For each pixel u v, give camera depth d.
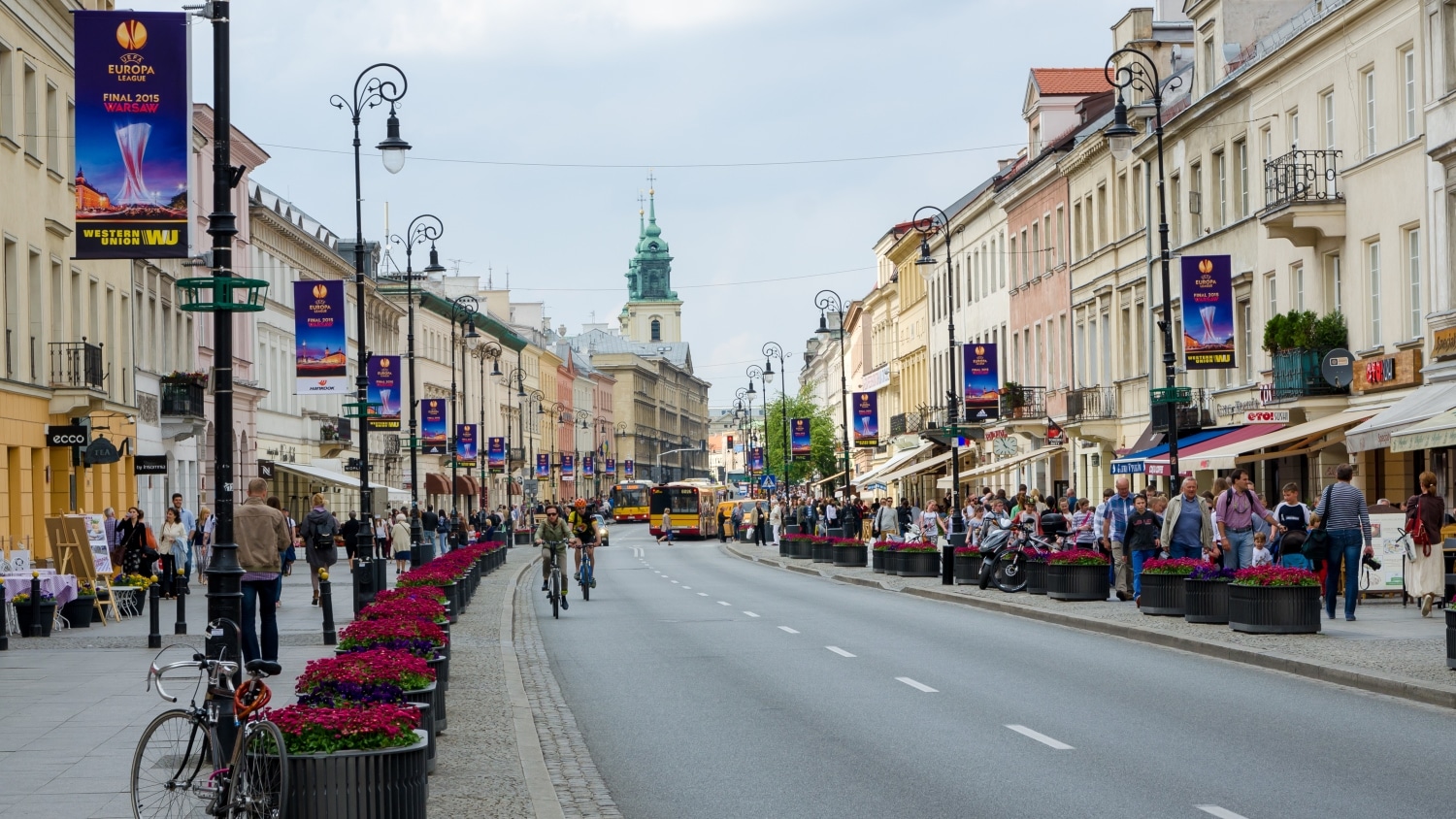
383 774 9.09
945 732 14.62
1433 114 33.06
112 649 23.53
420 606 16.59
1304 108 40.31
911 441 93.50
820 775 12.51
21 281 37.31
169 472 52.44
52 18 40.19
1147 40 55.81
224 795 9.48
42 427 38.66
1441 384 32.25
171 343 53.34
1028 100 70.62
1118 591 30.61
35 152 38.56
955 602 33.81
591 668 21.19
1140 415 53.34
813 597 36.66
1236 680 18.20
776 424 140.62
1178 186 49.88
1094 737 14.04
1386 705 15.90
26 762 12.90
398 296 98.88
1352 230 37.59
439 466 107.44
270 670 9.85
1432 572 25.00
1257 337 43.62
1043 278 66.25
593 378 190.25
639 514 137.62
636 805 11.43
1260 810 10.70
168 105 14.92
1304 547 24.92
